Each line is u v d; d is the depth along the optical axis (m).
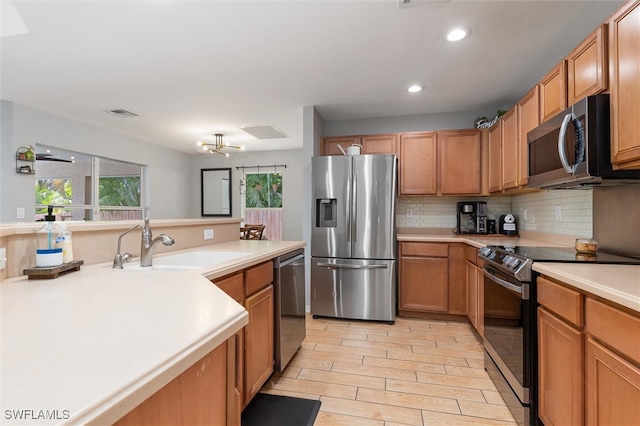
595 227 2.12
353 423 1.69
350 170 3.30
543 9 1.92
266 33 2.17
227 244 2.55
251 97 3.38
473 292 2.94
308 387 2.04
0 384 0.44
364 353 2.54
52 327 0.67
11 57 2.49
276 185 6.47
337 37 2.22
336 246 3.34
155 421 0.55
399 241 3.41
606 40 1.52
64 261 1.28
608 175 1.50
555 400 1.44
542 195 2.92
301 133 4.96
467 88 3.14
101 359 0.52
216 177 6.70
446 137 3.59
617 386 1.05
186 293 0.96
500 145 3.06
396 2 1.85
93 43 2.28
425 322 3.28
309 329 3.08
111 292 0.97
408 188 3.68
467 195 3.54
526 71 2.75
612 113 1.47
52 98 3.40
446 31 2.15
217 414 0.77
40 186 3.98
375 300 3.26
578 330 1.28
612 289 1.07
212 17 1.98
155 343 0.58
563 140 1.62
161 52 2.42
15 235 1.19
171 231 2.09
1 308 0.80
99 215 4.73
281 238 6.42
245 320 0.78
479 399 1.90
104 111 3.85
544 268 1.52
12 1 0.95
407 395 1.95
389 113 3.91
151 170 5.63
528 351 1.63
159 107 3.71
